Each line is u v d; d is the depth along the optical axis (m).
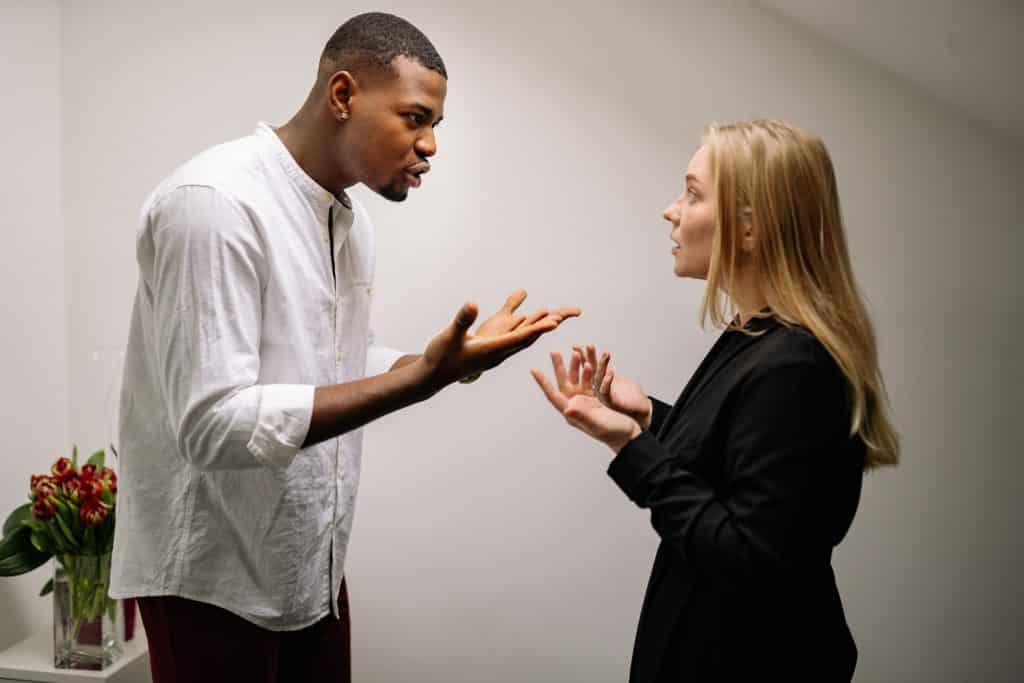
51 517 1.97
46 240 2.39
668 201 2.26
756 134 1.27
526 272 2.32
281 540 1.54
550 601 2.38
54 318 2.43
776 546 1.13
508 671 2.41
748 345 1.25
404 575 2.42
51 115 2.40
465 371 1.30
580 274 2.30
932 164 2.16
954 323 2.20
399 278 2.36
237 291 1.38
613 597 2.36
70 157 2.44
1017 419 2.19
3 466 2.27
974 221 2.16
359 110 1.45
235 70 2.37
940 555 2.25
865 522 2.27
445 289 2.34
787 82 2.19
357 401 1.32
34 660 2.07
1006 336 2.18
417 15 2.30
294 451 1.33
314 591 1.62
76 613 2.01
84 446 2.49
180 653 1.56
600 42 2.25
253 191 1.43
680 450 1.26
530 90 2.28
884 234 2.20
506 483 2.37
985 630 2.24
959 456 2.22
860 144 2.19
